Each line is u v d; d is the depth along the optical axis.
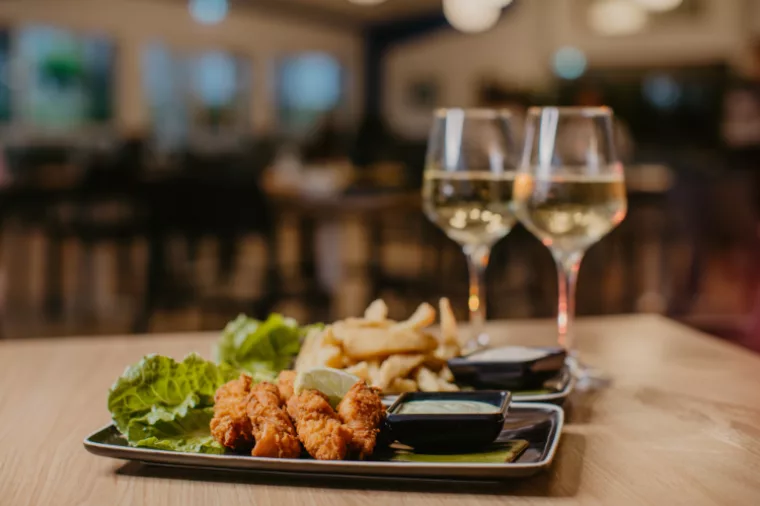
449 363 1.08
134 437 0.85
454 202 1.25
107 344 1.42
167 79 10.12
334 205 4.45
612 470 0.80
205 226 4.45
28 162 7.44
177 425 0.89
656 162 8.17
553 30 9.93
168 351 1.36
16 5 8.49
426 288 5.11
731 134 8.40
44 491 0.77
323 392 0.87
